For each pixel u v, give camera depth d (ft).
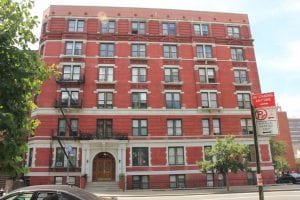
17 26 26.91
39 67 29.14
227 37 136.36
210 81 129.18
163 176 115.14
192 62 130.21
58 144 112.27
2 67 25.02
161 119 120.88
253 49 137.18
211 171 107.76
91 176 109.50
